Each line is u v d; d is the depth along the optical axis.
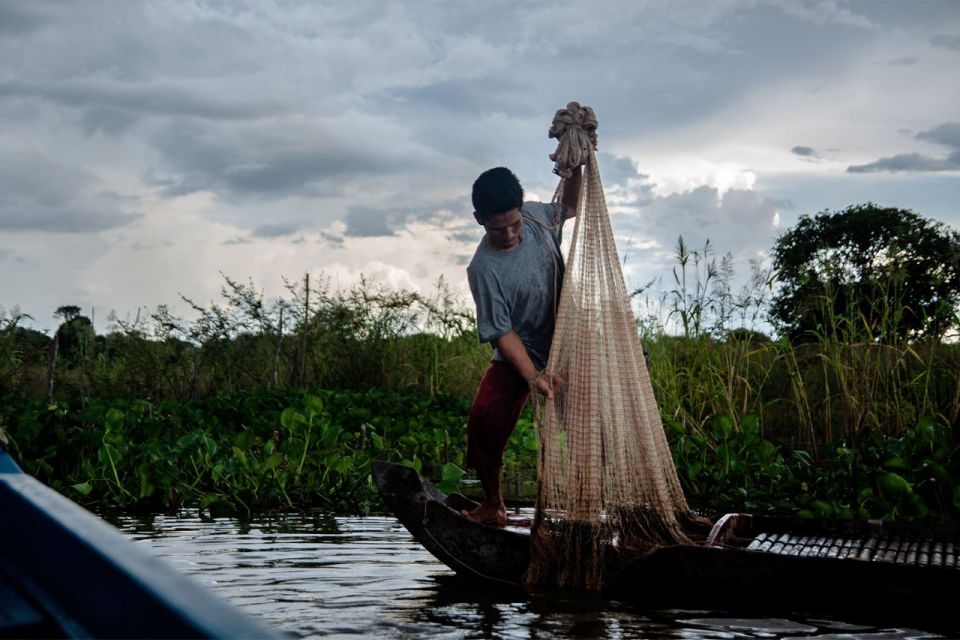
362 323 15.23
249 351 14.99
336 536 6.12
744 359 9.95
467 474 9.88
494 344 4.76
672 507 4.79
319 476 8.52
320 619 3.75
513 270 4.66
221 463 8.20
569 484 4.53
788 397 10.38
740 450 8.43
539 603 4.15
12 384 12.94
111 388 13.78
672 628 3.69
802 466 8.00
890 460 6.96
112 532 1.72
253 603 4.02
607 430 4.61
